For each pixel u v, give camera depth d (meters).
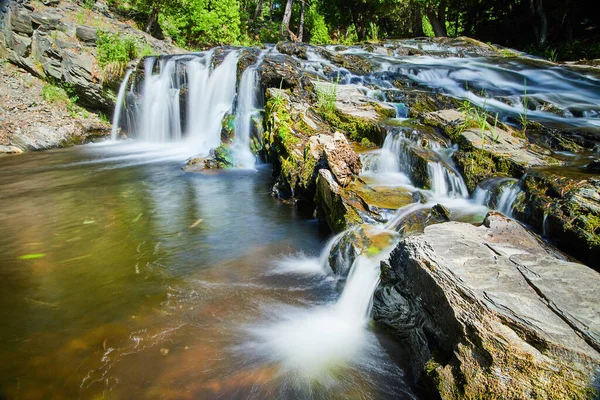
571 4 18.84
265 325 3.97
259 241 6.12
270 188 8.75
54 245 5.89
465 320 2.57
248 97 11.71
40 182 9.50
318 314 4.20
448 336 2.76
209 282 4.84
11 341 3.69
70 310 4.20
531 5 20.03
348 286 4.34
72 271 5.07
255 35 30.72
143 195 8.42
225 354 3.52
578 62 14.77
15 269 5.12
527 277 2.86
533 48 19.69
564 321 2.41
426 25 36.94
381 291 3.69
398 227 4.93
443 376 2.60
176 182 9.34
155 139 14.90
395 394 3.07
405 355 3.46
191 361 3.43
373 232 4.85
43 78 15.75
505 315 2.47
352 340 3.74
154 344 3.65
